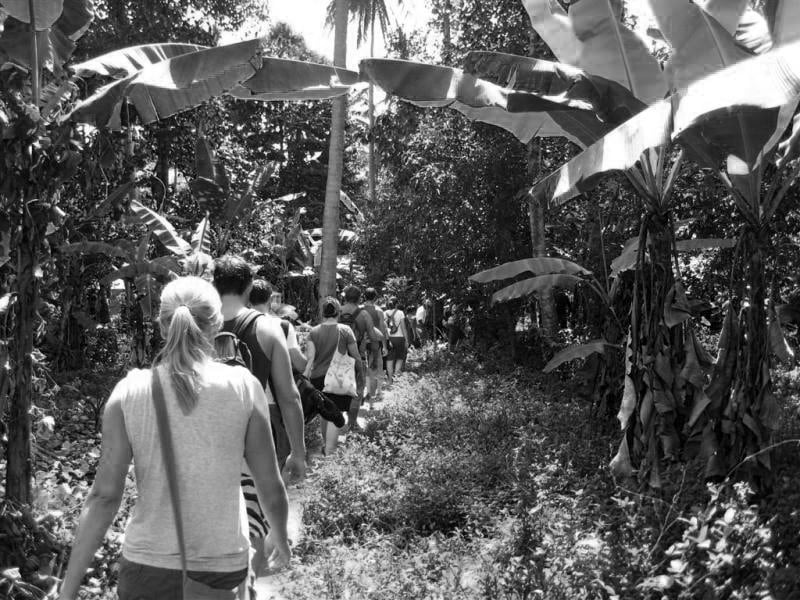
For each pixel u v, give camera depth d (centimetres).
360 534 595
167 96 610
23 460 509
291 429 425
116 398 260
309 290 2470
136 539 254
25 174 512
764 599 335
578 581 384
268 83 662
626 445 659
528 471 641
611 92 647
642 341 665
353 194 3919
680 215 1356
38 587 441
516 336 1856
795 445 682
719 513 437
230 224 1579
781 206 1203
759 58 429
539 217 1592
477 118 756
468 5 1583
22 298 514
